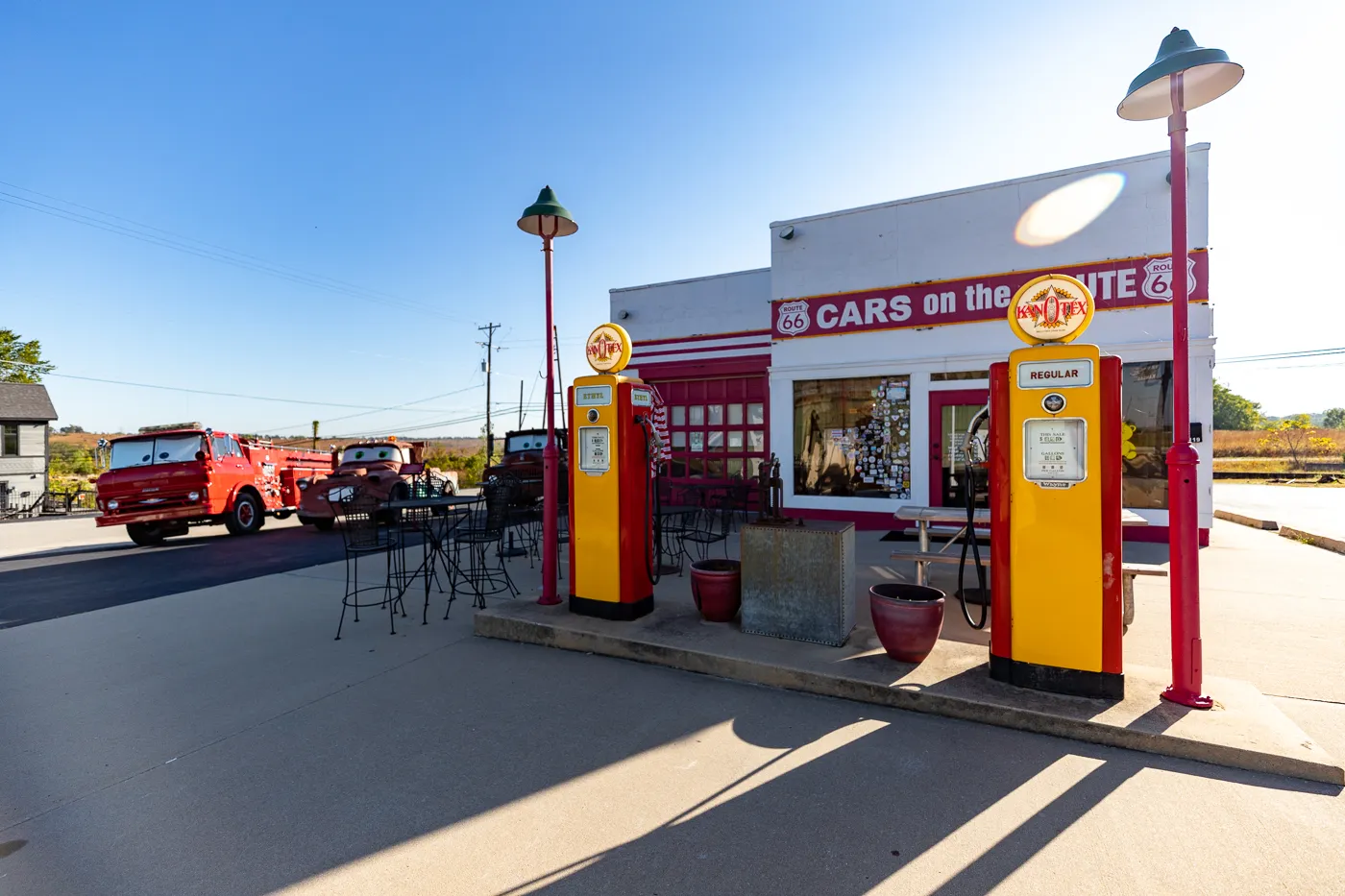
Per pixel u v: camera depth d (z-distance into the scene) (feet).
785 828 8.50
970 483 14.08
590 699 12.85
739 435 40.98
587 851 8.15
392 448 47.93
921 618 12.93
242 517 42.01
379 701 13.01
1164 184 26.86
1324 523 33.68
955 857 7.82
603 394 16.72
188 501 37.73
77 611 21.39
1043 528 11.71
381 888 7.56
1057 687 11.69
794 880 7.51
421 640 17.03
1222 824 8.34
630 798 9.30
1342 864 7.54
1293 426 125.39
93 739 11.60
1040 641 11.80
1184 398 11.14
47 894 7.54
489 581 22.57
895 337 32.01
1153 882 7.30
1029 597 11.89
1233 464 104.58
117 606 21.68
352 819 8.97
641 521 17.03
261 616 19.86
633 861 7.92
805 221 33.91
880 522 32.37
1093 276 28.09
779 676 13.24
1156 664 13.91
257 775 10.22
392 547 21.15
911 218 31.63
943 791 9.25
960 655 13.78
